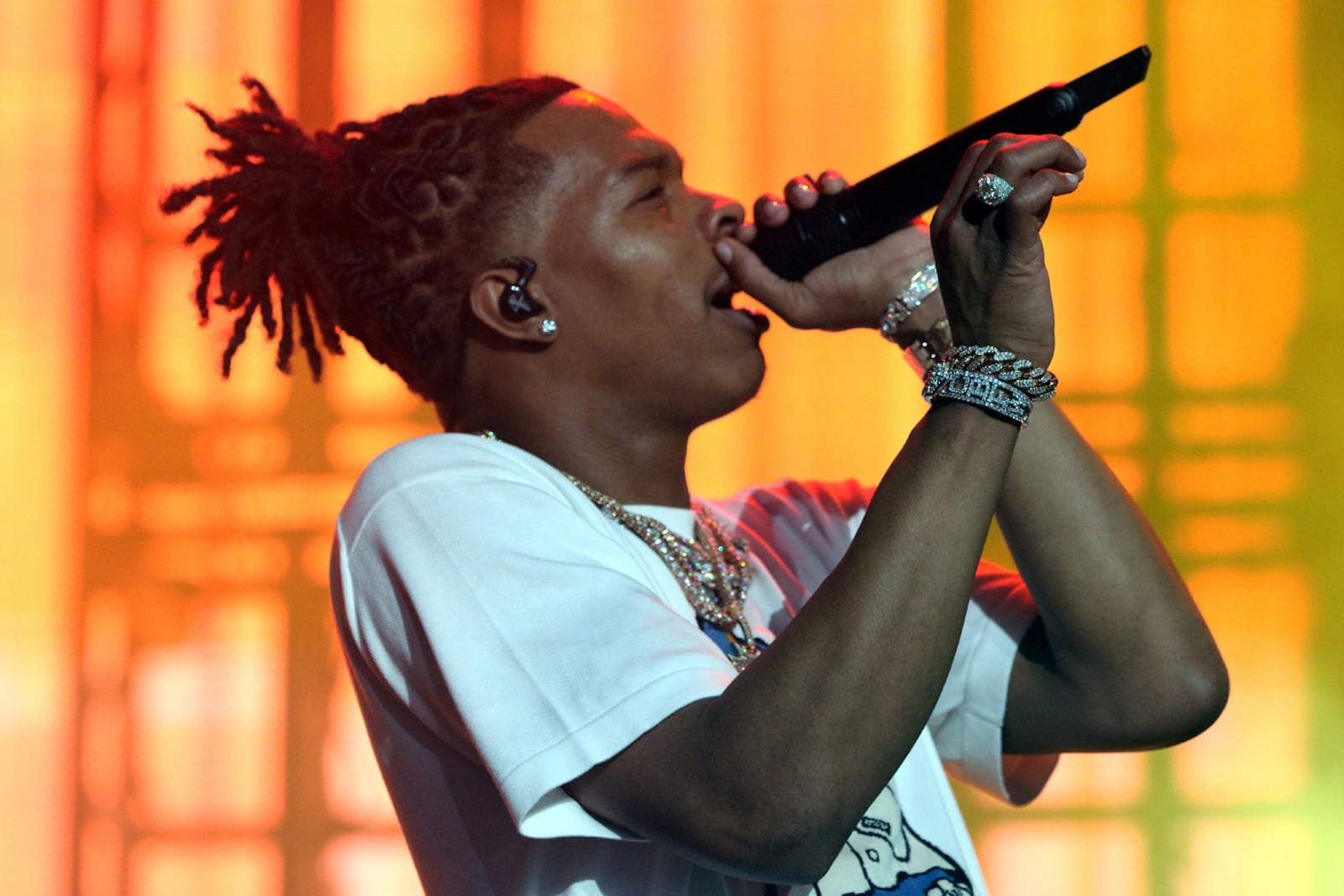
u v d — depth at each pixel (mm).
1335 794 8438
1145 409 8727
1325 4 8711
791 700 2344
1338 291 8672
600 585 2627
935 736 3686
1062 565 3393
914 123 8672
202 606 8562
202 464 8617
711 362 3270
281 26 8758
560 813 2512
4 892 8375
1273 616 8617
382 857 8391
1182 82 8758
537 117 3363
